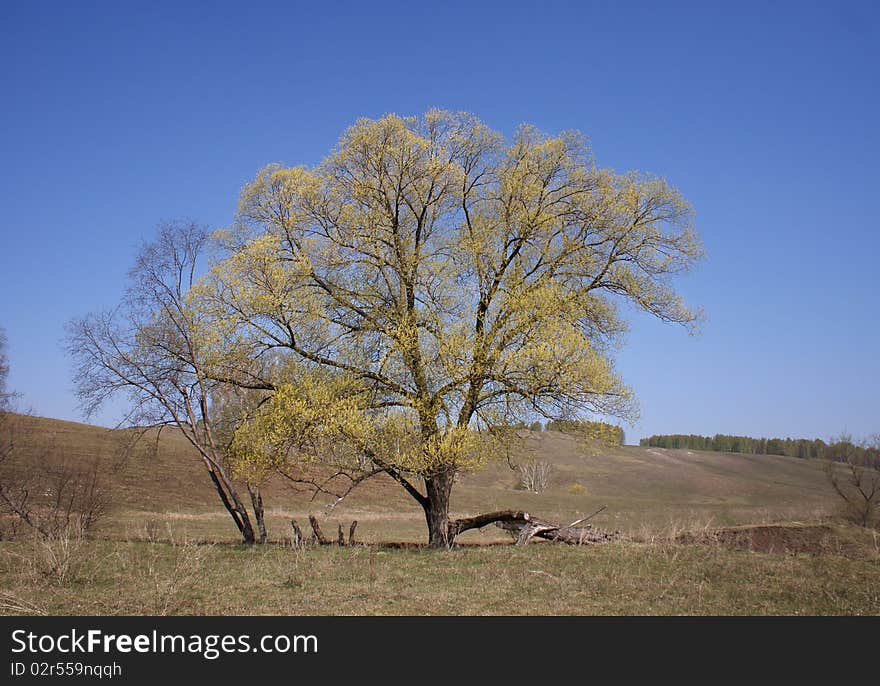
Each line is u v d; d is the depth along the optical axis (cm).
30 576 1385
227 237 2108
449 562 1731
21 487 2575
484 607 1186
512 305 1955
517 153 2172
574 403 1970
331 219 2089
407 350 1931
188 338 2152
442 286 2038
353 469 2066
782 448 11912
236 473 2078
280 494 4647
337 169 2083
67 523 2239
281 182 2047
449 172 2092
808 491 7588
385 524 3631
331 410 1858
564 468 8069
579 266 2128
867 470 3177
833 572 1523
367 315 2077
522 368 1892
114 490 3894
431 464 1903
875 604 1231
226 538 2578
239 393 2222
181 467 4878
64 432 5438
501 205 2177
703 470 8594
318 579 1459
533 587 1373
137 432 2288
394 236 2086
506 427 2020
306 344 2078
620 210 2091
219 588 1334
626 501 5450
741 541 2256
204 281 1964
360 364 2053
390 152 2017
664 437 13000
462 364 1911
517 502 5053
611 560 1698
